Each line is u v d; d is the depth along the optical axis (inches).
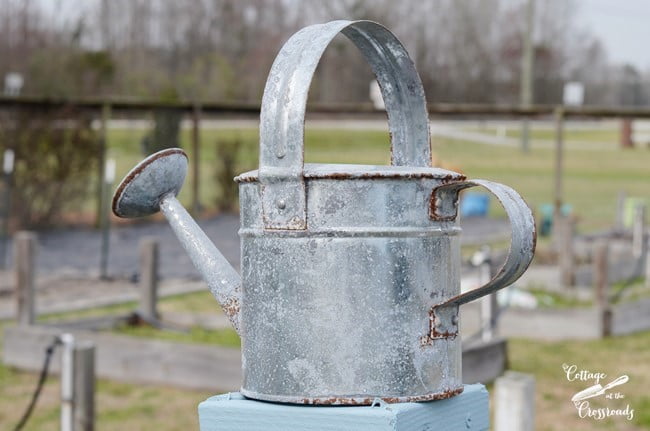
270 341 82.0
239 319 87.7
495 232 876.6
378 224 80.0
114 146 1347.2
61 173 843.4
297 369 80.8
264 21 1598.2
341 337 80.0
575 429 300.2
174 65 1515.7
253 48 1585.9
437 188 82.2
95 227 863.7
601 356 400.2
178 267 654.5
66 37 1352.1
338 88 1456.7
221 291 89.2
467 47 1851.6
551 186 1419.8
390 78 90.8
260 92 1534.2
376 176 79.7
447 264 83.6
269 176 80.8
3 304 521.0
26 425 311.9
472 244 783.1
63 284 592.1
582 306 502.0
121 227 875.4
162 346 353.7
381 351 80.0
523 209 78.7
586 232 902.4
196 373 349.1
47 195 843.4
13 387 360.5
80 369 246.4
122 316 442.6
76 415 245.8
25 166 825.5
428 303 81.8
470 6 1851.6
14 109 829.2
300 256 80.5
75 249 735.1
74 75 1312.7
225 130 1606.8
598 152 1935.3
